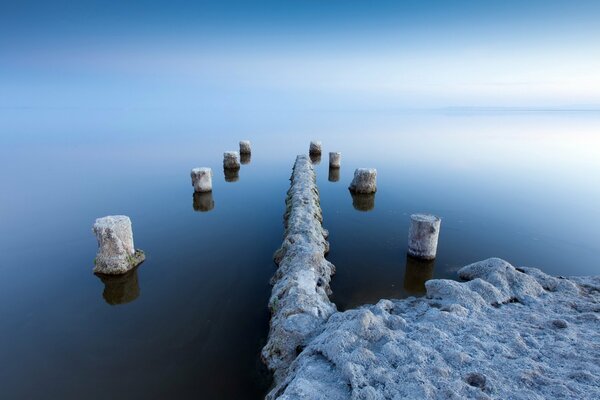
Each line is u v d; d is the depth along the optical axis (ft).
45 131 145.48
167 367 22.56
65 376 21.90
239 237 42.70
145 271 34.55
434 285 23.18
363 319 17.81
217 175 73.20
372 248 38.63
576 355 16.43
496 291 22.33
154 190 60.75
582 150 98.22
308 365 16.42
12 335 25.61
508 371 15.31
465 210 50.83
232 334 25.61
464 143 112.06
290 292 23.08
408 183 64.90
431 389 13.88
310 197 44.86
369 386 13.97
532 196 57.06
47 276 33.19
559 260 36.35
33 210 50.42
